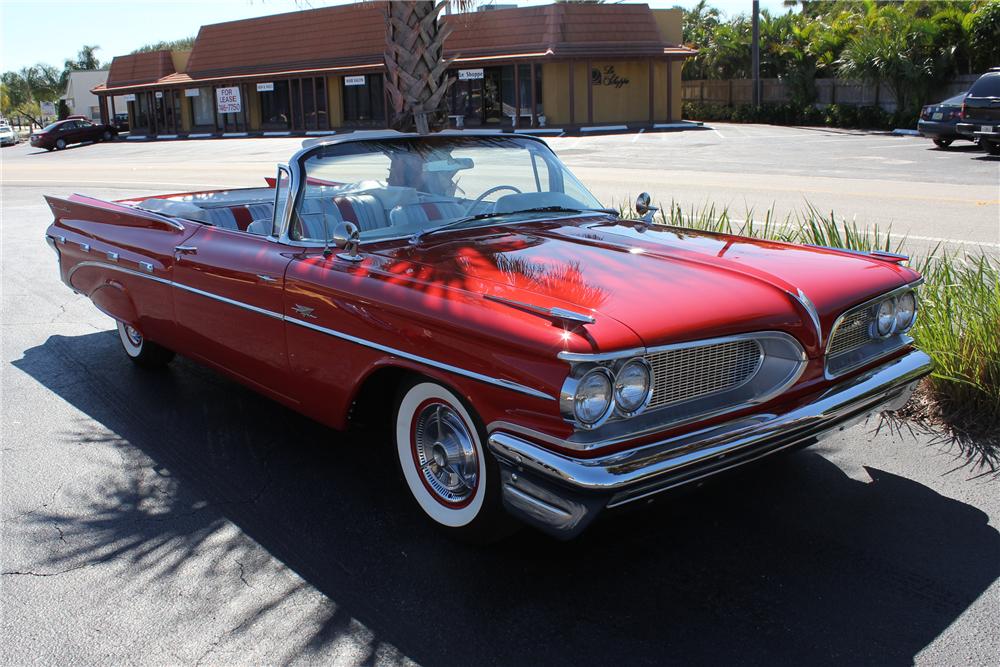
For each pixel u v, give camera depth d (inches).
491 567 126.6
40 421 189.0
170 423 187.2
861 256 144.6
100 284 214.5
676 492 111.7
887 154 767.1
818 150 837.2
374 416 148.9
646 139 1095.0
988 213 399.5
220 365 177.9
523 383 108.5
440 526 134.5
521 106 1365.7
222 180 717.9
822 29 1451.8
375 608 116.6
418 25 264.8
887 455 160.1
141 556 131.3
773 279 125.4
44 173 921.5
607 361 103.4
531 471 108.6
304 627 112.5
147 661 106.0
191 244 177.6
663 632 110.0
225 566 128.0
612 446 105.9
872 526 134.5
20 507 148.1
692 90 1658.5
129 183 729.0
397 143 163.9
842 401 122.9
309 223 153.8
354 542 134.6
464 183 166.1
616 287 118.9
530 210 168.1
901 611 112.6
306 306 144.9
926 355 141.8
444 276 128.4
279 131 1630.2
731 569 124.0
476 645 108.3
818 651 105.2
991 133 716.7
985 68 1114.7
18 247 430.0
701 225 274.5
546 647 107.6
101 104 1857.8
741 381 120.2
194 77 1706.4
